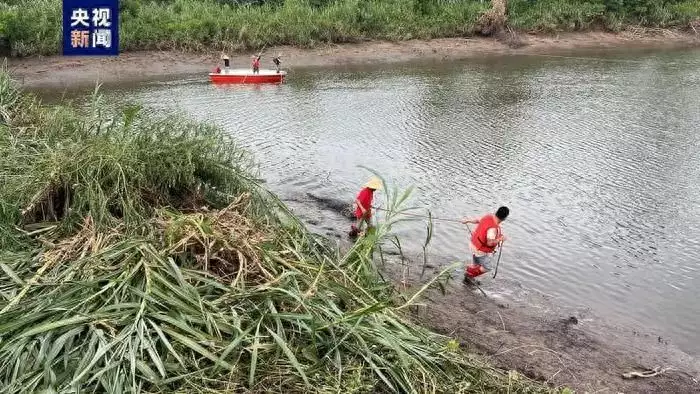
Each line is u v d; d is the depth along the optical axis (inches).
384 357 209.3
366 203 382.9
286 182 490.0
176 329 198.7
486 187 486.6
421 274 345.4
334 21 1133.1
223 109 730.8
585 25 1283.2
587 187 488.4
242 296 215.3
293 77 950.4
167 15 1070.4
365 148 585.3
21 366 178.9
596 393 246.8
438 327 286.2
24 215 269.7
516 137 623.5
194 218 244.2
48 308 194.4
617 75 955.3
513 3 1279.5
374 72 997.8
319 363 198.5
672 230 414.6
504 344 278.7
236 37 1063.6
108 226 254.8
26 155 314.2
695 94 813.9
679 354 285.3
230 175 322.7
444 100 789.9
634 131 643.5
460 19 1220.5
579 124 671.8
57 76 899.4
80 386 174.2
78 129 361.1
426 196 466.6
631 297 335.3
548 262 370.9
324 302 225.3
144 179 285.6
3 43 926.4
